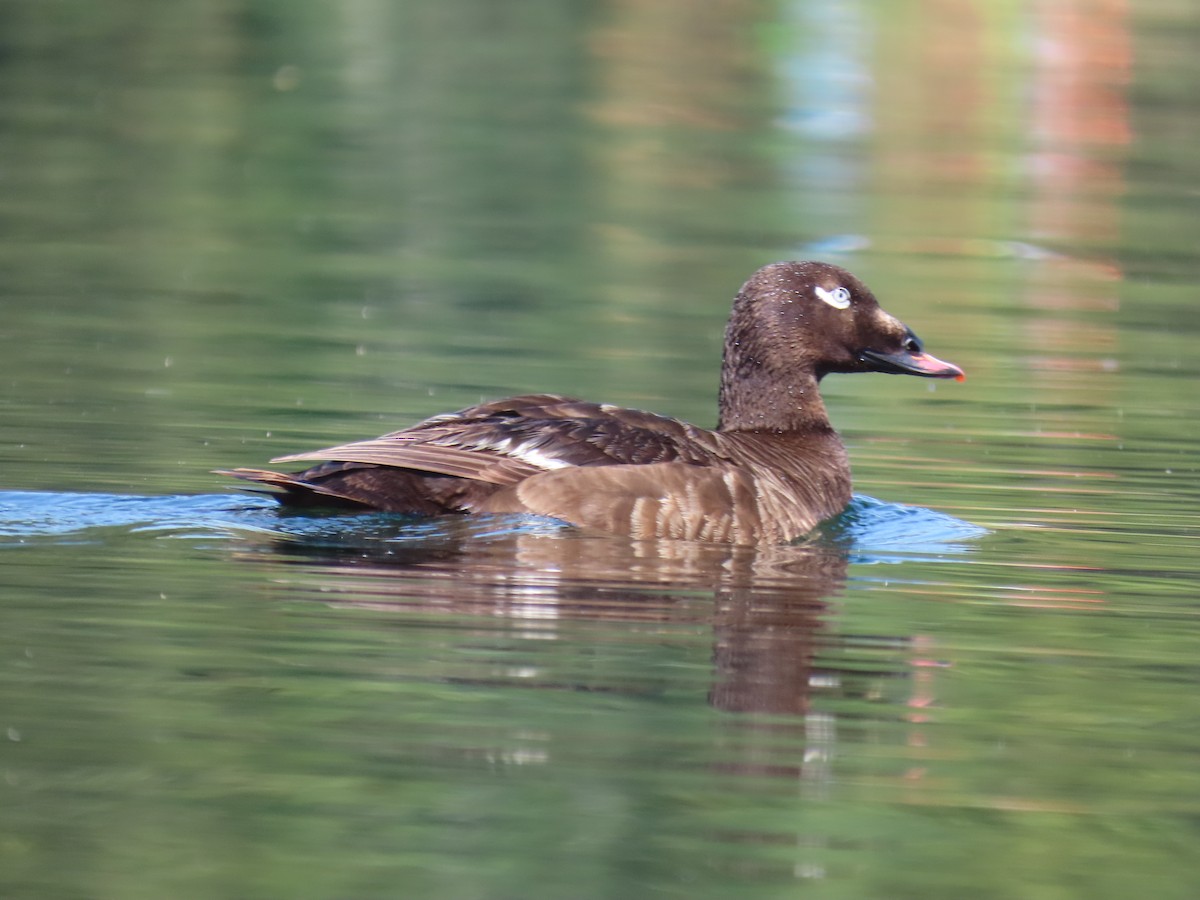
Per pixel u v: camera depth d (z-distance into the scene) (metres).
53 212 24.83
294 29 41.75
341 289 21.09
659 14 45.09
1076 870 6.99
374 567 10.28
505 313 20.00
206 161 28.89
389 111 33.50
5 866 6.75
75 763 7.56
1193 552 11.70
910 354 13.15
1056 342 19.81
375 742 7.86
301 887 6.65
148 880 6.69
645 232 25.08
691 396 16.38
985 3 45.56
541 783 7.51
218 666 8.65
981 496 13.34
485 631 9.29
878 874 6.91
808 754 7.93
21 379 15.83
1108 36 42.19
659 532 11.09
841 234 25.36
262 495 11.92
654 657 9.01
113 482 12.27
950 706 8.58
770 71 38.94
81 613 9.32
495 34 42.34
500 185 28.05
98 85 34.62
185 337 18.11
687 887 6.79
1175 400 17.14
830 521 12.32
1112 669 9.19
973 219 26.83
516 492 10.95
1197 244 25.75
